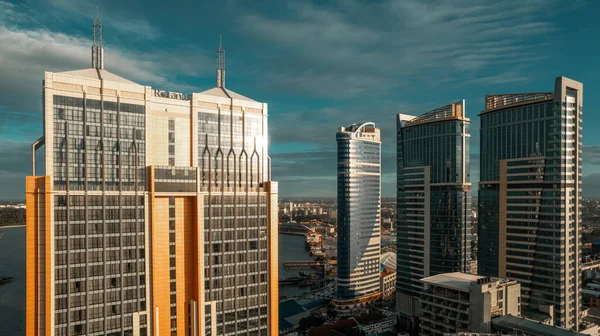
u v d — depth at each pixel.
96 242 118.19
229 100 143.38
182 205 133.00
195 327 132.00
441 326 151.62
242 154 145.12
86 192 117.06
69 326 113.69
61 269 113.12
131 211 123.50
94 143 119.31
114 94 122.69
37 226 111.81
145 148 126.81
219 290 137.25
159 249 128.38
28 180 111.56
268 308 147.00
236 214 141.50
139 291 124.12
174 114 133.38
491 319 138.12
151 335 125.38
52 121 113.69
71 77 116.50
